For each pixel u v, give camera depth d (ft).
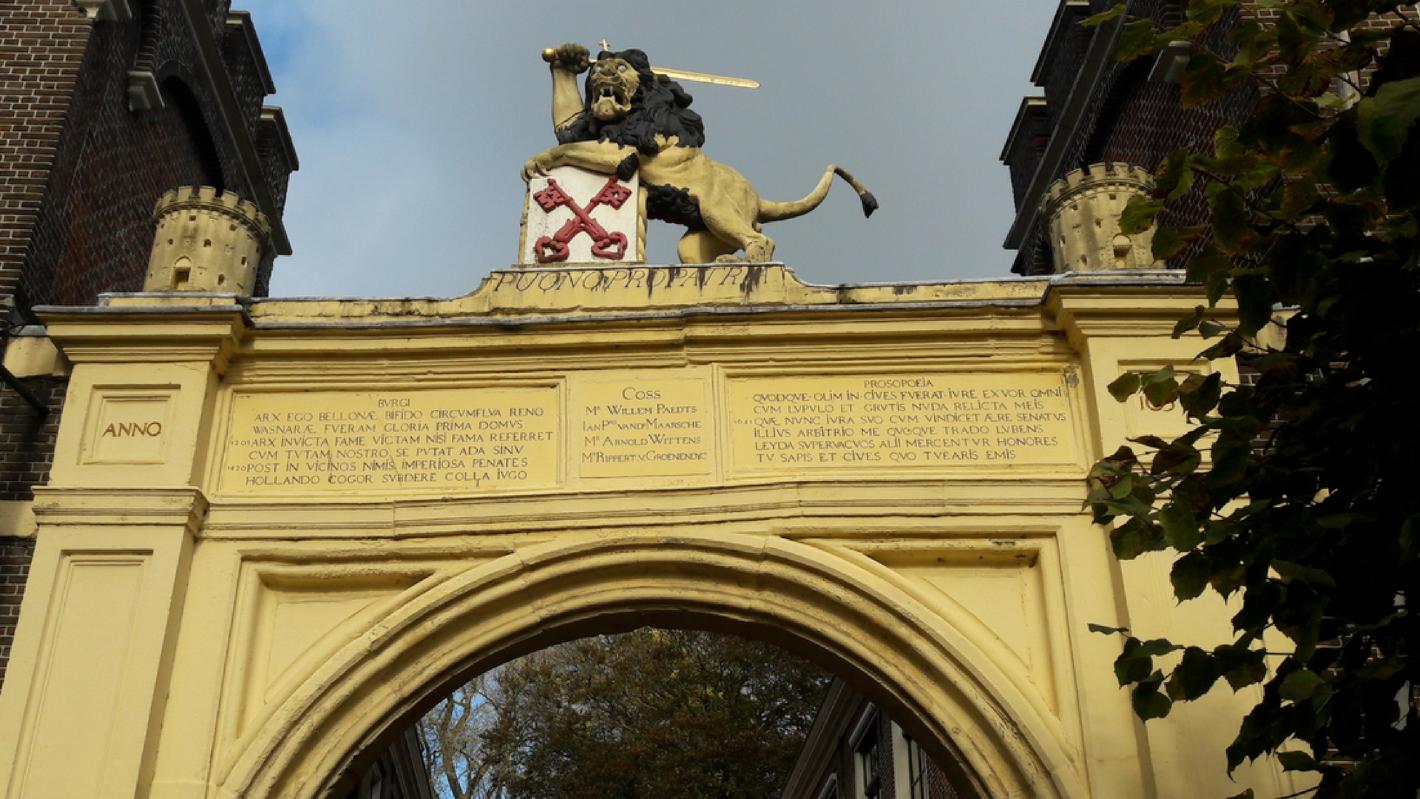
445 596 30.09
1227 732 28.45
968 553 30.94
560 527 30.83
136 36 45.14
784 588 30.60
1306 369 21.95
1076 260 33.91
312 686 29.27
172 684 29.32
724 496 30.99
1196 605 29.58
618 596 30.73
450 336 32.68
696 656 90.58
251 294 34.71
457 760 99.35
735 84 37.70
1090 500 22.12
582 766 87.97
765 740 86.33
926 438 31.94
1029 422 32.12
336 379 32.60
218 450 31.89
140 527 30.30
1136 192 34.37
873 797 62.90
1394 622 19.34
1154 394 22.45
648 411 32.19
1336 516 19.66
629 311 33.12
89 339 32.12
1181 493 20.95
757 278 33.65
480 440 32.09
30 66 40.81
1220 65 21.31
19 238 37.42
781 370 32.63
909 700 29.91
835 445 31.86
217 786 28.43
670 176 36.01
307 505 31.04
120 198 44.60
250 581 30.60
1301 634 19.43
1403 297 19.17
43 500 30.48
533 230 35.42
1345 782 18.86
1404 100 16.71
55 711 28.50
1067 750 28.81
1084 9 56.18
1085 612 29.96
